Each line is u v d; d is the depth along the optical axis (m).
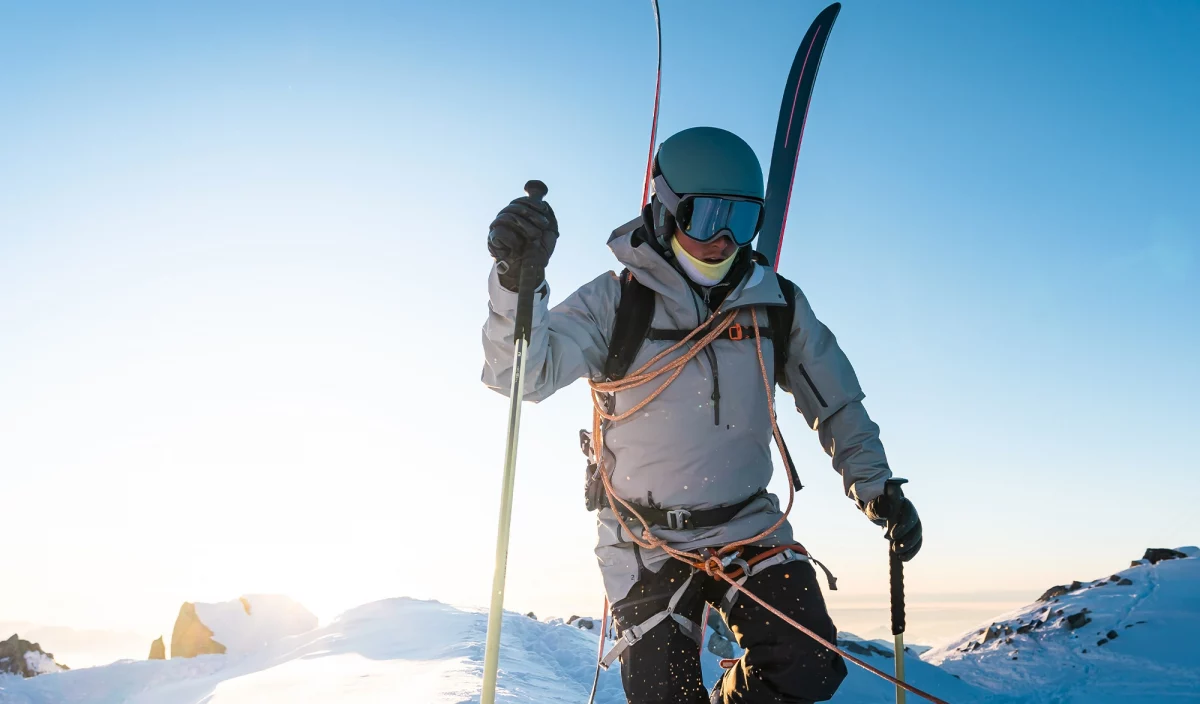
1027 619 9.25
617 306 2.49
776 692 2.30
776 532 2.46
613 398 2.48
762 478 2.52
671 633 2.35
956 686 6.90
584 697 5.11
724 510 2.44
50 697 7.30
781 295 2.55
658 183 2.50
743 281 2.52
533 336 2.13
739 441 2.45
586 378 2.50
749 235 2.44
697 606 2.46
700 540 2.38
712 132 2.53
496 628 1.85
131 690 7.43
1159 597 8.98
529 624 7.27
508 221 1.98
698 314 2.47
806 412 2.75
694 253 2.45
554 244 2.02
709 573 2.34
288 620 8.69
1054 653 8.06
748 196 2.43
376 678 5.05
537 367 2.20
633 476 2.46
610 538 2.49
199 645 8.37
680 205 2.40
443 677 4.75
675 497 2.43
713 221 2.40
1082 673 7.33
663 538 2.41
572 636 7.08
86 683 7.61
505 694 4.38
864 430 2.64
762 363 2.48
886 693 6.43
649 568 2.41
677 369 2.41
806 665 2.26
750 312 2.52
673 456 2.42
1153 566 10.15
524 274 1.96
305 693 4.82
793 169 3.66
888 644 7.71
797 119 3.73
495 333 2.09
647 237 2.51
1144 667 7.30
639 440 2.44
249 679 5.56
